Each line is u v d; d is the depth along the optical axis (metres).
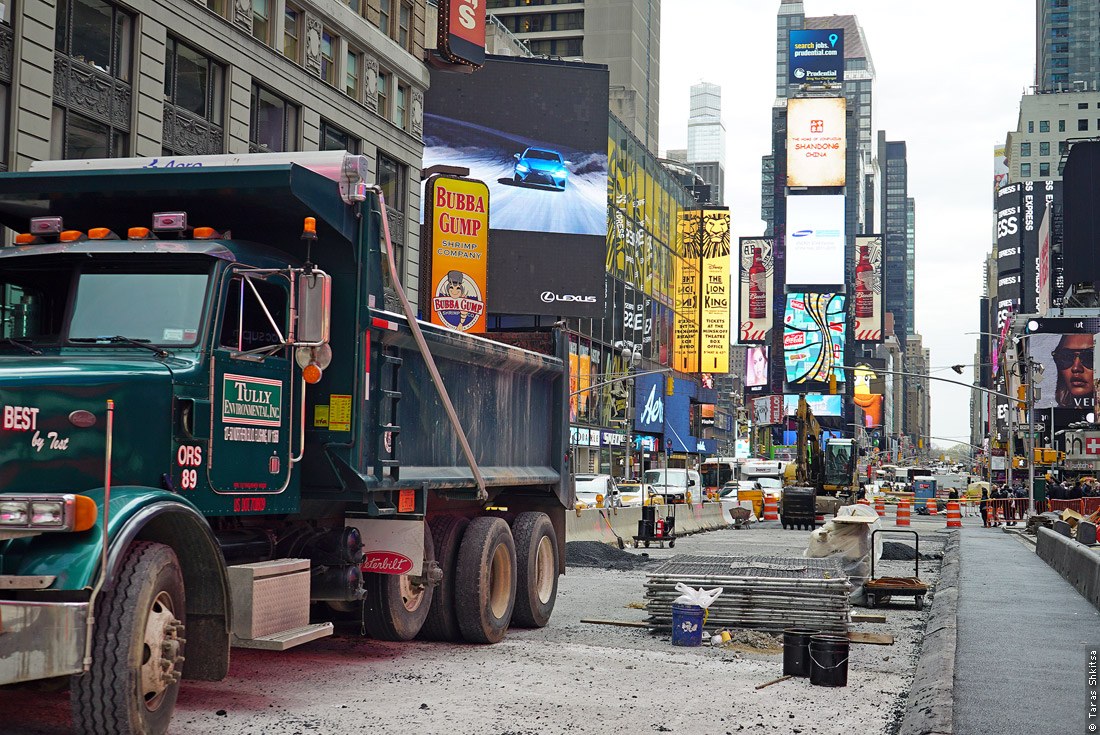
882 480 143.25
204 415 7.06
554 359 13.03
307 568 7.93
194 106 32.25
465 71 51.88
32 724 6.83
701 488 51.00
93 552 5.70
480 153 71.56
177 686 6.51
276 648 7.15
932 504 67.19
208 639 6.86
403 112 46.34
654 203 95.38
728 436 159.88
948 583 18.58
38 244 7.55
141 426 6.62
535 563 12.20
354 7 42.31
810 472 53.41
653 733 7.29
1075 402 88.00
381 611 9.81
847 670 9.64
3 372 6.12
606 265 80.25
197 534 6.61
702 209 107.19
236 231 8.71
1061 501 46.09
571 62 74.06
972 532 42.22
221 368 7.29
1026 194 178.50
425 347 9.35
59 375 6.28
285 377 8.08
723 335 106.88
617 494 39.12
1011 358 114.62
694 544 29.72
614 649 11.05
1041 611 14.19
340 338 8.59
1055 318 90.44
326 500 8.81
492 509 12.58
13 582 5.58
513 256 72.19
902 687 9.36
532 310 72.12
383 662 9.74
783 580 12.06
